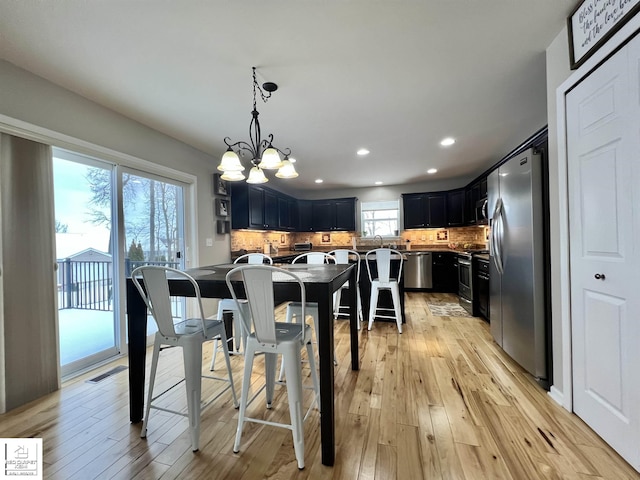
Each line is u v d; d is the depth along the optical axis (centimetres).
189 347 155
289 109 271
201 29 167
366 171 520
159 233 328
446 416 173
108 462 141
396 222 659
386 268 338
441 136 346
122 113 274
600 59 142
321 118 293
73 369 241
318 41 179
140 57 192
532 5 155
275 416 178
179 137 338
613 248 140
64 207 241
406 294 555
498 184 261
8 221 192
